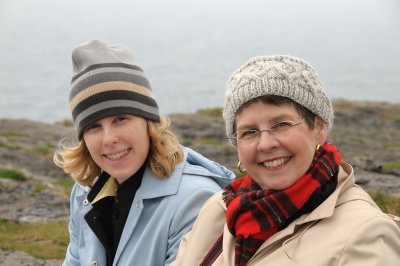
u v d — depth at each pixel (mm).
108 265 5770
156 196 5547
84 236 6004
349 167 4293
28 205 18625
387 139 47719
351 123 57906
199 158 6059
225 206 4801
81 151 5984
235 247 4293
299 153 4176
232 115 4359
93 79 5543
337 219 3934
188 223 5441
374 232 3713
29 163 32188
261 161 4246
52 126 55094
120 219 5676
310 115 4254
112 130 5543
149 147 5707
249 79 4199
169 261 5383
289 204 4055
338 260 3721
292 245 3965
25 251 12375
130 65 5688
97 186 5945
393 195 14672
